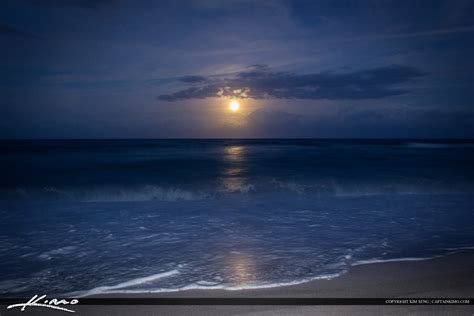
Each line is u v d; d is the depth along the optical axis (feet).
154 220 26.73
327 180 47.96
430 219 26.89
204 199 37.78
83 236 21.77
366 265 15.97
